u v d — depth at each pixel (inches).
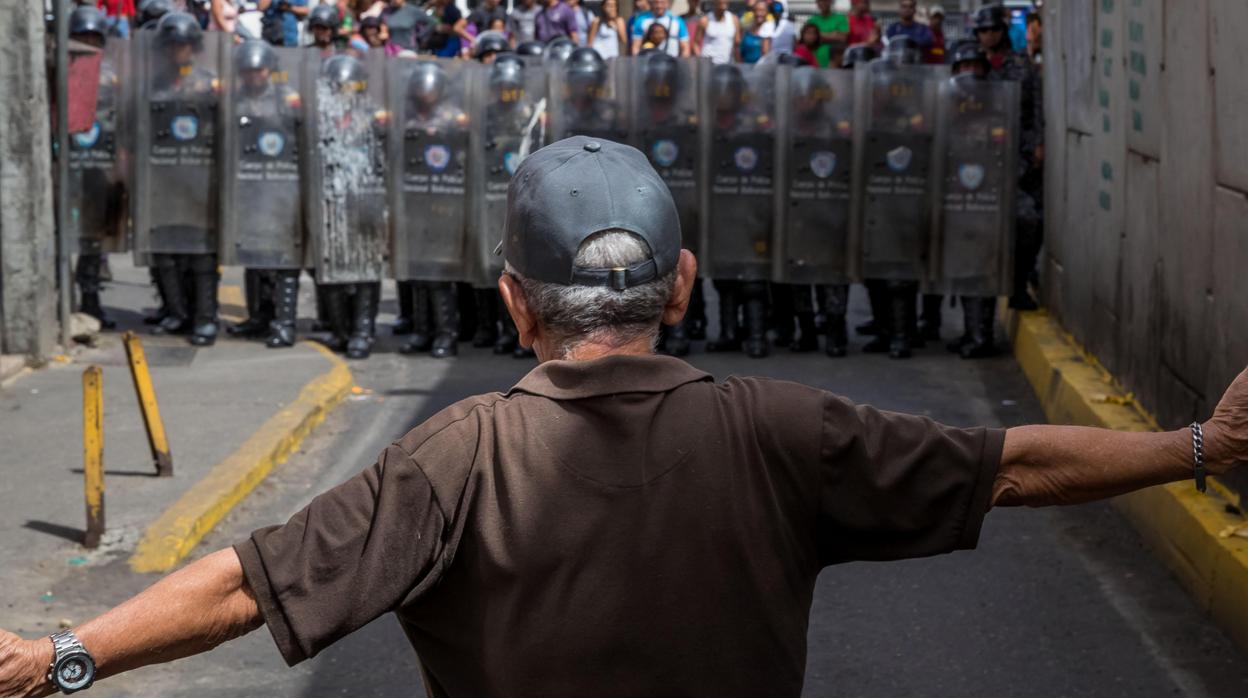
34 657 57.6
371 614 60.6
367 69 378.6
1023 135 390.9
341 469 279.0
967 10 759.7
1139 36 273.3
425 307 397.4
